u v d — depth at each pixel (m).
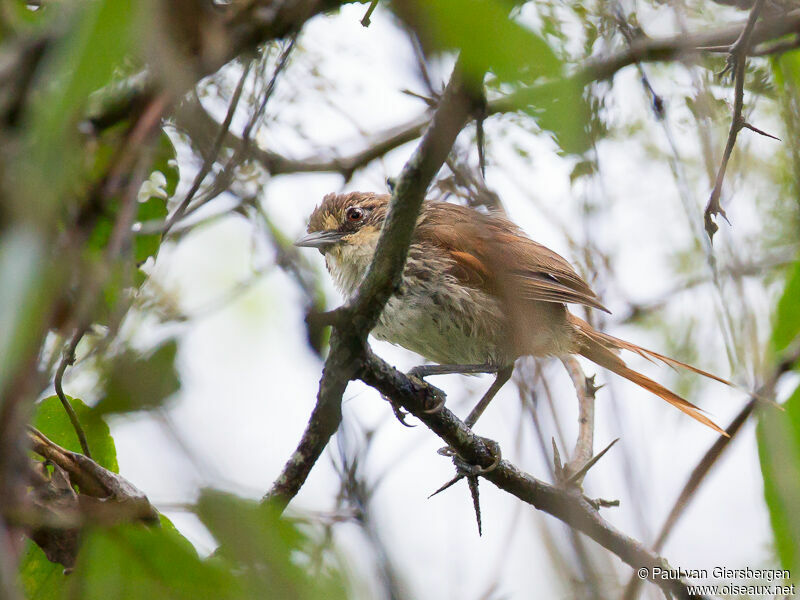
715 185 6.09
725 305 6.15
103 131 4.19
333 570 3.66
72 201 3.66
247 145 5.74
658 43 6.62
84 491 4.84
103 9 2.74
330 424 5.87
